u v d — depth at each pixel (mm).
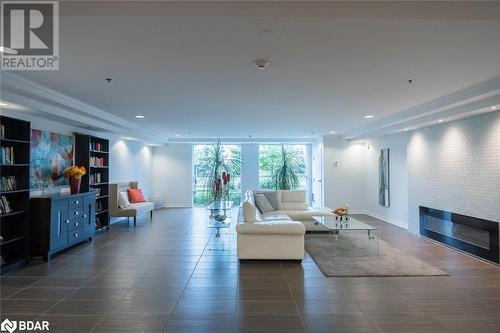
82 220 5695
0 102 4012
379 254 5102
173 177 11039
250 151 10992
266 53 2934
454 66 3275
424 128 6371
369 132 7398
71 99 4785
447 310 3115
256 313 3043
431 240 6102
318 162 10391
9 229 4539
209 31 2461
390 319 2928
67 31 2459
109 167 7914
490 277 4047
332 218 6316
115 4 1817
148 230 7121
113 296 3438
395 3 1847
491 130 4680
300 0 1800
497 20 2184
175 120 6867
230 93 4445
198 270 4309
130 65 3260
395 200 7812
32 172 5133
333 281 3895
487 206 4750
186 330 2730
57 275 4105
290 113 6008
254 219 4766
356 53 2930
